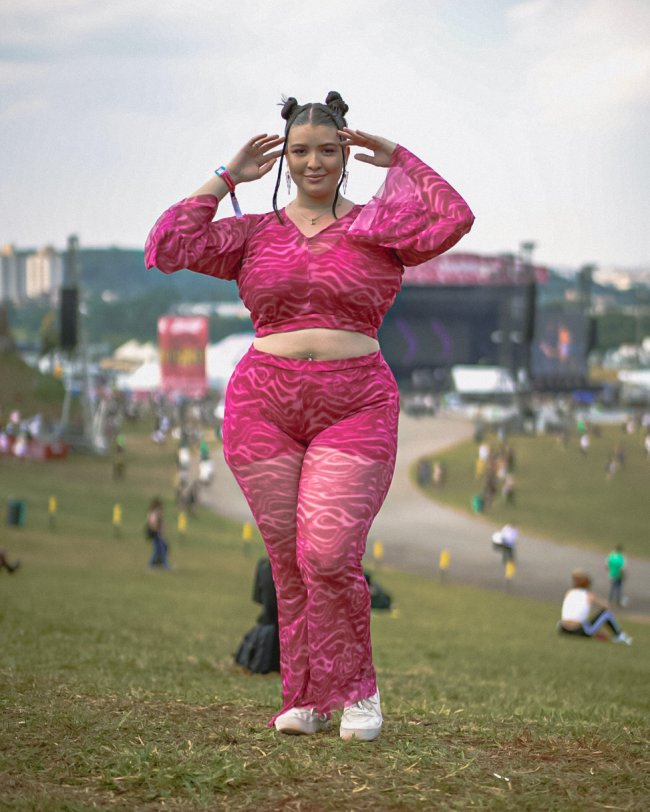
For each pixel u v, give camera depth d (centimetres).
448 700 850
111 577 2325
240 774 371
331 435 411
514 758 407
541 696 939
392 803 348
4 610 1409
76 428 6812
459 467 6594
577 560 3616
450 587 2872
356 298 408
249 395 419
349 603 412
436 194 409
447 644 1558
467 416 10312
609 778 375
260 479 418
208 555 3167
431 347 13200
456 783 368
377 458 408
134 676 835
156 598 1948
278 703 562
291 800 351
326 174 411
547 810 341
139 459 6588
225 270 427
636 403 12712
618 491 5553
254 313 421
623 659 1529
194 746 412
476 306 12988
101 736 423
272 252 412
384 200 414
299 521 408
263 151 426
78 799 347
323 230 413
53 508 3394
